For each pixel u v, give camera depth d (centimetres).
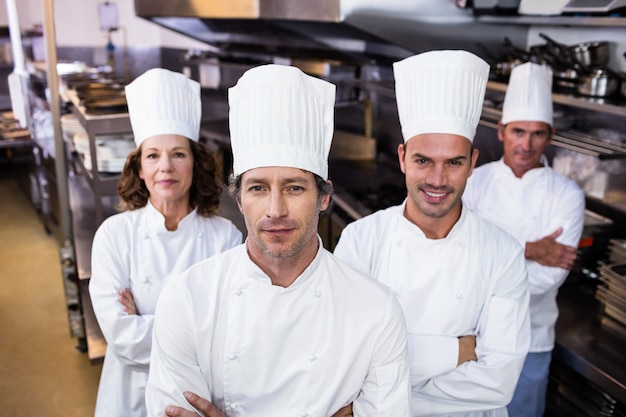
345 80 333
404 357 117
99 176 229
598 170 246
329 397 112
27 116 374
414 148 147
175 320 111
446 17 263
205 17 338
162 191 165
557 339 199
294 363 113
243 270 113
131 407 172
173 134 166
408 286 153
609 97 219
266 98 106
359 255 158
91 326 252
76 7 595
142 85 168
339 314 113
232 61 425
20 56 355
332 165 363
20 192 543
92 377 281
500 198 216
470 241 151
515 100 208
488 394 143
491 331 147
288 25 321
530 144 206
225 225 184
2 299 351
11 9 344
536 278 197
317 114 109
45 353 299
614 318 210
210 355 114
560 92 232
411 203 154
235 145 112
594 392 203
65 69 438
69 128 297
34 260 404
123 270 168
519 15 251
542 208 209
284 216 104
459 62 144
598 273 236
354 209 278
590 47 235
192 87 175
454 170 145
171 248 172
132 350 158
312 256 111
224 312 114
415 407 147
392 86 302
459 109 144
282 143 104
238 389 115
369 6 249
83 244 268
